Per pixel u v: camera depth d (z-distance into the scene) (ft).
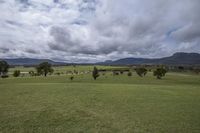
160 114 51.49
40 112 52.75
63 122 43.91
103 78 323.57
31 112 52.65
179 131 38.52
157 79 301.22
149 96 81.25
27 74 448.65
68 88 106.63
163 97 79.36
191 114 51.47
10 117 47.55
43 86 116.88
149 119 46.73
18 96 78.64
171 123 43.60
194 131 38.65
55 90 97.91
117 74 429.79
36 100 70.08
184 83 235.61
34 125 41.57
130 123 43.47
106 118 47.44
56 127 40.37
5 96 78.59
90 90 99.19
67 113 51.93
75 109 56.59
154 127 40.83
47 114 50.70
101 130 38.75
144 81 260.62
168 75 414.00
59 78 310.65
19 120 45.11
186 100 72.54
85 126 41.16
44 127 40.32
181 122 44.32
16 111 53.62
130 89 106.32
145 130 38.96
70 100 70.38
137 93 90.27
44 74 406.82
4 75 315.58
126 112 53.42
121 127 40.73
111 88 110.32
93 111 54.34
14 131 37.68
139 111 54.70
